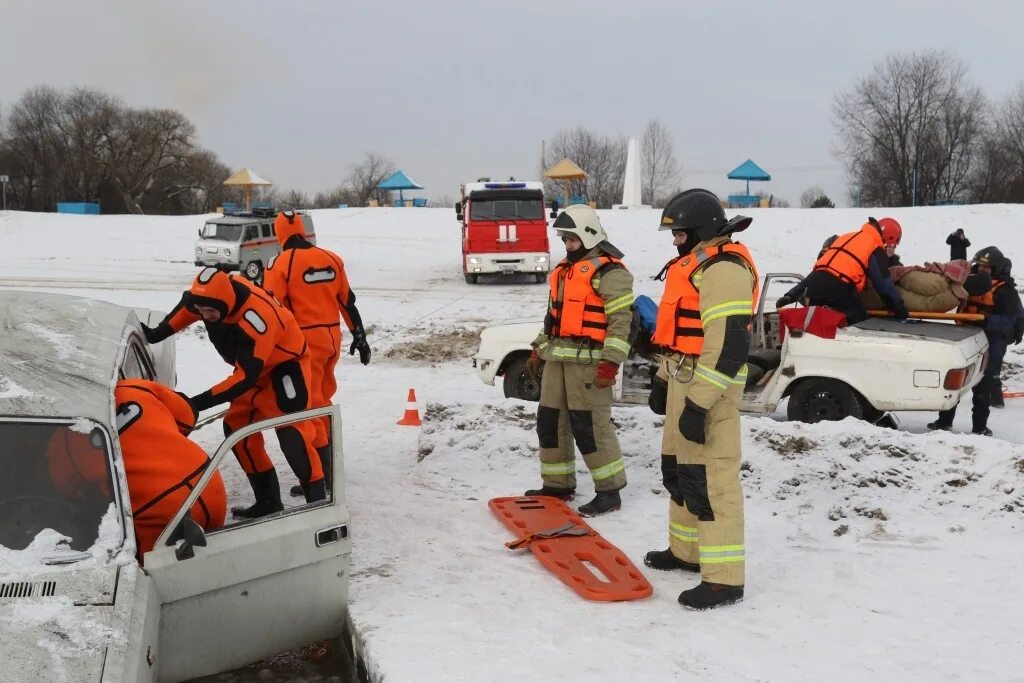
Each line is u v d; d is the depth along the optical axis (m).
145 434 4.13
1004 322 9.26
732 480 4.70
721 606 4.68
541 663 3.99
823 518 6.08
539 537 5.54
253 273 28.41
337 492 4.34
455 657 4.03
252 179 59.19
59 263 31.36
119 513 3.66
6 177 77.81
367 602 4.68
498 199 26.44
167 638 3.79
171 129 87.06
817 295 8.78
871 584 4.99
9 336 4.16
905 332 8.41
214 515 4.29
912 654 4.10
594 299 6.07
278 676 4.26
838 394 8.48
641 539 5.77
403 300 23.00
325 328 6.40
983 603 4.68
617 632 4.36
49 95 83.75
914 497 6.18
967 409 11.13
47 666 3.05
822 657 4.08
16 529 3.55
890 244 8.99
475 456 7.47
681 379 4.85
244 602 3.98
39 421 3.76
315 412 4.27
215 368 13.27
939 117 69.06
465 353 14.67
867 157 71.75
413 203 65.69
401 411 10.17
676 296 4.87
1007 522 5.79
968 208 40.38
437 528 5.93
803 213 41.88
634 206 46.88
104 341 4.38
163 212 88.44
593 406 6.14
